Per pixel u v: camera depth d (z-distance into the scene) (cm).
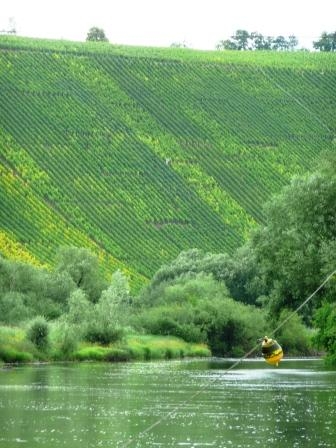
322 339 12656
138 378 12012
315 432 7300
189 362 16850
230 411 8512
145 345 18038
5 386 10725
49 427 7619
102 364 15400
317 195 12469
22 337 15525
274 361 5438
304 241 12456
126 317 19925
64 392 10088
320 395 9788
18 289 19725
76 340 16038
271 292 13250
